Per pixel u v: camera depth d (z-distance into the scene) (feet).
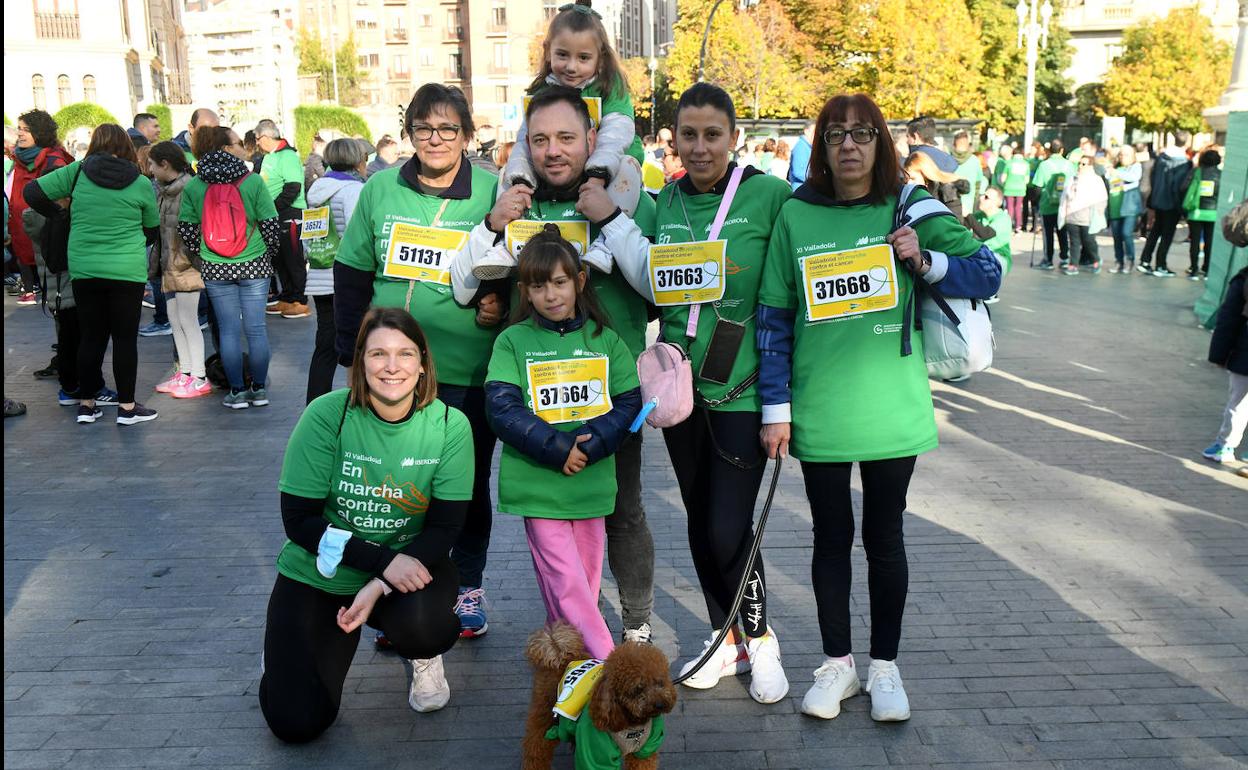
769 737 11.37
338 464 11.10
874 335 11.14
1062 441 23.26
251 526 18.28
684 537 17.74
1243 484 20.06
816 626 14.15
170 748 11.28
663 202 12.30
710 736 11.40
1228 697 12.04
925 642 13.53
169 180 27.61
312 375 22.18
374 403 11.02
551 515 11.32
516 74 266.36
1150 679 12.48
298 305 40.88
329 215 21.34
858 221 11.12
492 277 12.20
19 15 127.75
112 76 132.16
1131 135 193.77
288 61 229.25
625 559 12.55
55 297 26.37
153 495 20.02
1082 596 14.89
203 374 28.81
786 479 20.95
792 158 42.70
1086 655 13.10
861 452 11.12
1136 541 17.06
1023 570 15.88
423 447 11.10
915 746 11.13
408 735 11.57
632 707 8.52
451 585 11.50
